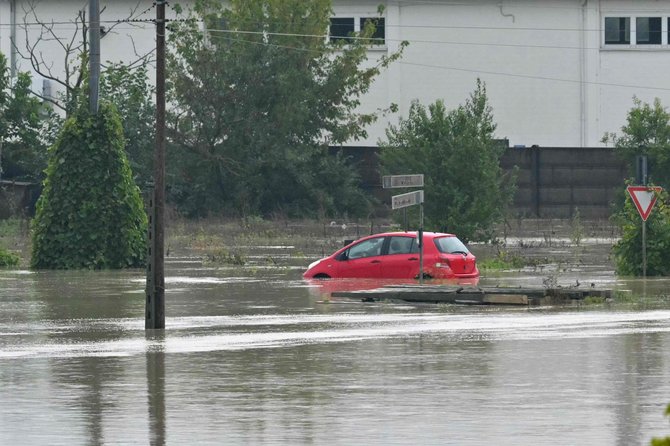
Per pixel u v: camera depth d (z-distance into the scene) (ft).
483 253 395.34
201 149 610.65
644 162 319.68
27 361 153.69
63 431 110.01
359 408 120.57
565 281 284.61
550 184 613.11
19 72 598.75
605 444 103.60
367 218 618.85
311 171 623.77
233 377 140.05
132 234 348.59
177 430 110.22
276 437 107.04
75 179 347.56
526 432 108.58
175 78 617.62
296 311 215.10
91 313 213.25
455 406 121.29
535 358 153.99
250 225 541.75
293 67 622.54
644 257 300.40
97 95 356.38
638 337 175.63
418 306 224.74
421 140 440.45
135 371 144.87
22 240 457.27
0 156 569.23
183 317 205.26
